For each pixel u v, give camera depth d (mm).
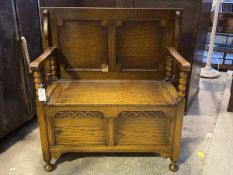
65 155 1664
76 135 1473
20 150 1717
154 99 1434
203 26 2152
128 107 1383
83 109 1389
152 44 1628
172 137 1468
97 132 1469
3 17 1555
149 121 1442
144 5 1943
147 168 1558
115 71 1677
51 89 1551
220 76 3129
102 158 1639
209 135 1894
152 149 1510
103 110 1392
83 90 1547
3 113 1698
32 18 1777
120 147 1508
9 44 1639
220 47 3223
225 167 1563
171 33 1597
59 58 1649
